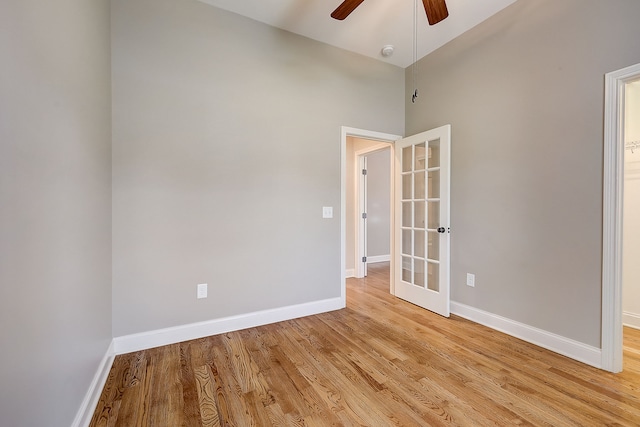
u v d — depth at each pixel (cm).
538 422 142
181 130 228
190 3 231
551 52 211
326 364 195
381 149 405
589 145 191
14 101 86
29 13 94
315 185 290
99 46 176
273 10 246
